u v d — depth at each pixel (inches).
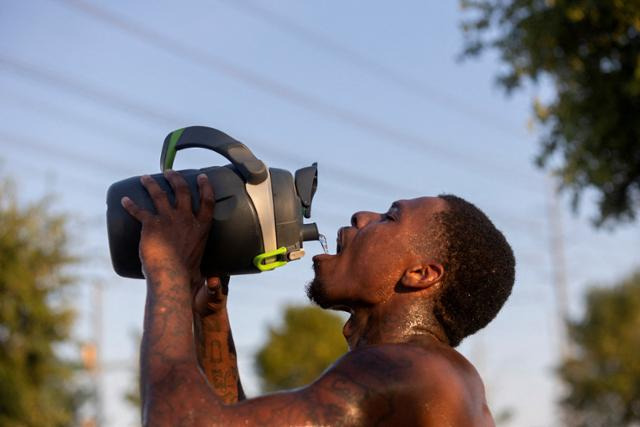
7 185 566.9
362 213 105.9
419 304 100.0
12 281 554.6
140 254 94.7
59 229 576.4
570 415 1110.4
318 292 103.8
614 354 1108.5
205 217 97.3
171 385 86.1
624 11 287.9
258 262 100.6
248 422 84.9
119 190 99.4
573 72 306.2
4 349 561.9
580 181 311.3
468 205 103.8
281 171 104.3
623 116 305.6
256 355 993.5
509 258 103.6
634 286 1147.3
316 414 86.0
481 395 96.2
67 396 645.3
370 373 88.9
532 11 304.5
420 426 88.7
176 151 102.1
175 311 90.8
